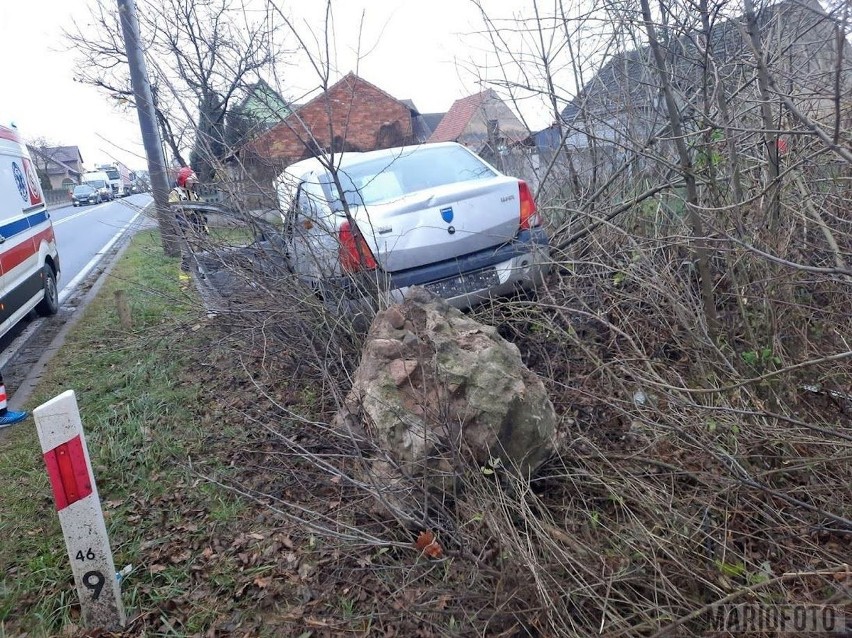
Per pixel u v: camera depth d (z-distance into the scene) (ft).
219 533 12.44
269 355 18.24
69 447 9.77
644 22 13.67
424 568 10.57
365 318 16.35
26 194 28.76
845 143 13.58
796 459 11.03
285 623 10.24
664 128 17.57
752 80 13.73
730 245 14.14
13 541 12.54
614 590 9.45
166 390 18.76
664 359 14.75
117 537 12.49
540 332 16.66
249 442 15.40
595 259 17.94
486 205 17.30
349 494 12.62
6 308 23.65
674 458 12.50
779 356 13.01
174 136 21.98
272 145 20.20
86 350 24.08
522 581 9.27
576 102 19.49
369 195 18.29
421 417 11.44
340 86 19.58
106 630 10.31
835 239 14.24
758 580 9.61
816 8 10.41
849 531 9.80
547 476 12.01
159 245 29.94
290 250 17.83
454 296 16.78
